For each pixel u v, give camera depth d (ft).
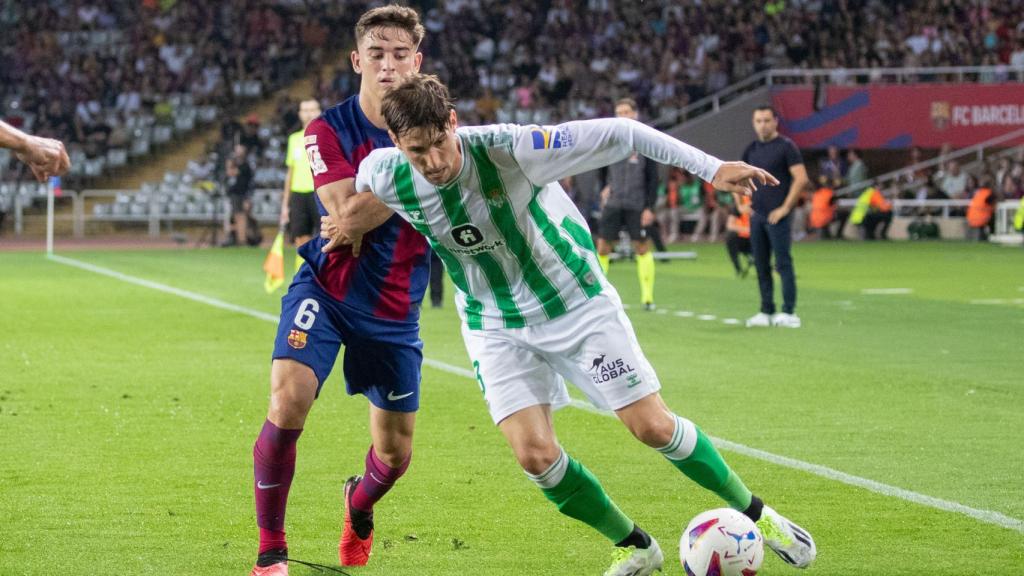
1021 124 202.39
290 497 37.88
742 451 43.93
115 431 47.75
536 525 34.76
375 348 31.27
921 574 30.09
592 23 231.91
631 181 92.38
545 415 29.40
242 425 49.08
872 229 191.83
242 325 84.23
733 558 27.84
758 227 82.17
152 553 31.96
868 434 46.91
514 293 28.94
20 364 65.72
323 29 244.01
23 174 218.38
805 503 36.86
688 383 58.95
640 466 41.75
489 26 235.20
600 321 28.76
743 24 223.71
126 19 248.93
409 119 26.09
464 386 58.59
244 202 186.39
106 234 212.84
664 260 150.20
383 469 31.40
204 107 233.35
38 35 243.60
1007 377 60.59
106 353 70.08
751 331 79.77
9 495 37.83
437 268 93.86
